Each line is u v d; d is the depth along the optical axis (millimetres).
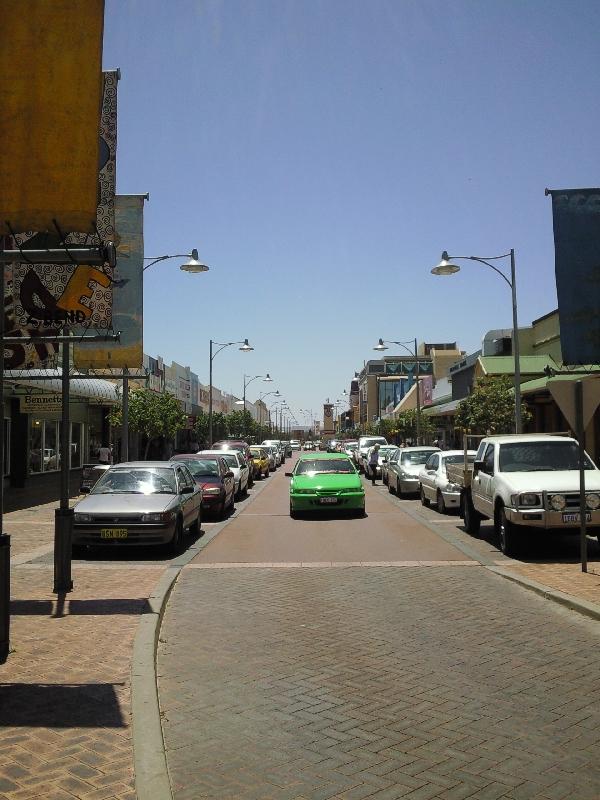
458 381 48688
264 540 14633
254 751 4570
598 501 11305
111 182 9203
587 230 12852
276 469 52125
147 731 4676
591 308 12766
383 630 7531
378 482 33594
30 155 5746
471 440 31250
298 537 15055
